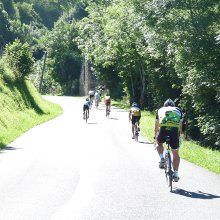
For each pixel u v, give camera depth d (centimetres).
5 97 3916
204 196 1096
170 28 3391
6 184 1215
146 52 5566
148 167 1569
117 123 3912
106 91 9525
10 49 4984
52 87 13038
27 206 959
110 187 1184
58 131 3130
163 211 937
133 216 889
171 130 1184
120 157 1845
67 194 1088
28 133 2955
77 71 12875
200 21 3284
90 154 1942
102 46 6969
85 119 4294
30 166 1568
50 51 13325
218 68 3266
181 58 3378
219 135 3158
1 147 2164
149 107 6384
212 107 3353
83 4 18575
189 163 1717
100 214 899
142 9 3625
